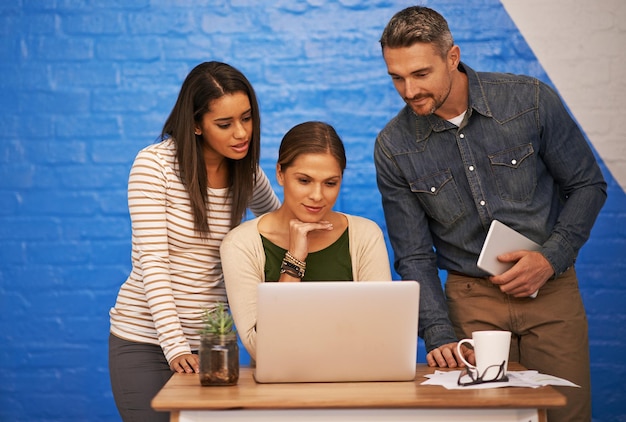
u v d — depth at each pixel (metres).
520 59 3.78
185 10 3.79
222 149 2.44
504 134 2.61
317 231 2.41
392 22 2.41
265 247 2.39
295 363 2.05
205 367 2.03
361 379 2.08
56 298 3.77
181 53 3.79
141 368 2.46
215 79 2.40
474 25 3.79
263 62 3.78
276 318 2.03
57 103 3.78
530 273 2.47
